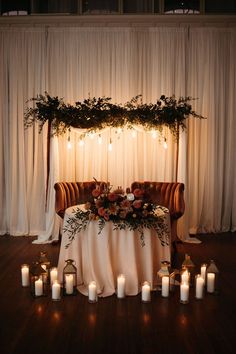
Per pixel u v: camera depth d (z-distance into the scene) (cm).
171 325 279
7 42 541
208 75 547
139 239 339
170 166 541
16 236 546
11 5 542
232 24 546
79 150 536
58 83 542
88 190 505
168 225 366
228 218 573
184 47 542
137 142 545
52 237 513
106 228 332
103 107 493
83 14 538
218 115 557
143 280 343
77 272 350
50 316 292
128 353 242
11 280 371
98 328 273
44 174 540
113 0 543
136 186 515
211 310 306
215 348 249
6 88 547
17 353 241
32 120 516
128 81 541
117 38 541
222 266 417
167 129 532
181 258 445
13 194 551
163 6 541
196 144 552
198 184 559
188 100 518
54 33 539
